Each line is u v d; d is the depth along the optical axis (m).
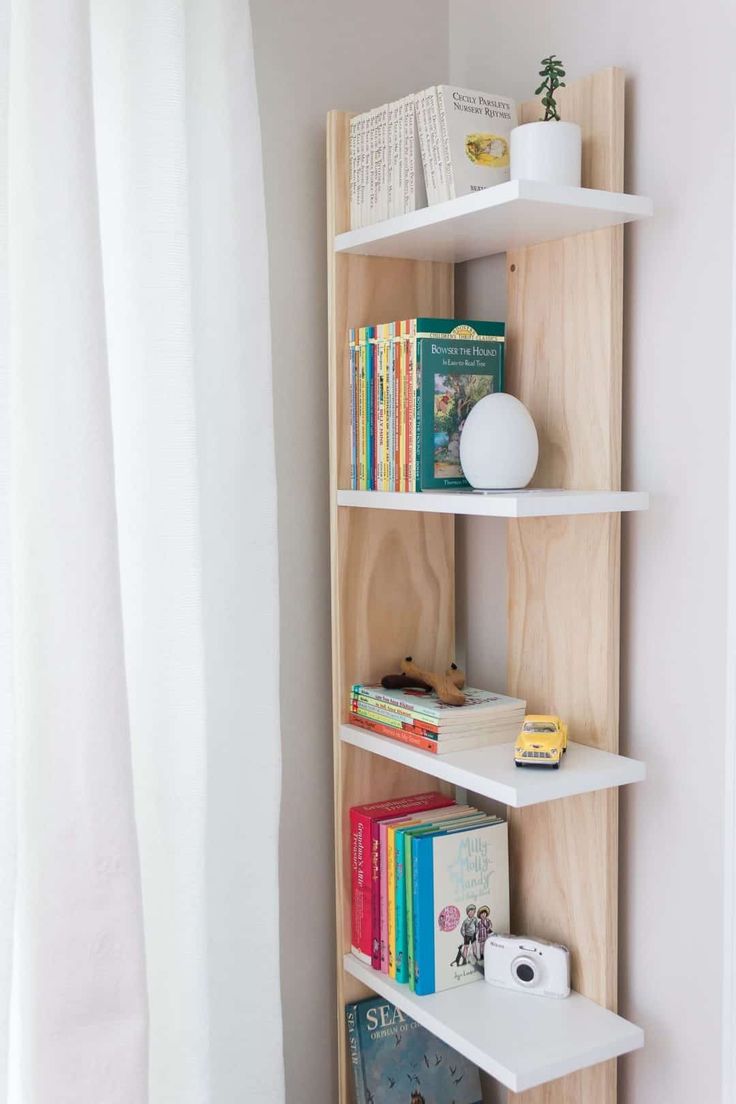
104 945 1.36
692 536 1.41
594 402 1.50
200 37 1.50
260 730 1.59
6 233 1.27
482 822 1.66
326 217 1.74
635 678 1.51
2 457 1.28
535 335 1.60
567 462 1.56
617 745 1.52
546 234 1.52
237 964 1.59
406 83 1.81
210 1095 1.52
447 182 1.48
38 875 1.34
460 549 1.86
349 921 1.74
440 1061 1.77
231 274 1.53
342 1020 1.74
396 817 1.69
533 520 1.62
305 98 1.71
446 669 1.83
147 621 1.47
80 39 1.28
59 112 1.29
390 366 1.58
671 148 1.41
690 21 1.37
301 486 1.75
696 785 1.42
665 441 1.44
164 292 1.43
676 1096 1.47
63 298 1.31
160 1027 1.50
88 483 1.33
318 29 1.71
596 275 1.48
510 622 1.68
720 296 1.35
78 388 1.32
